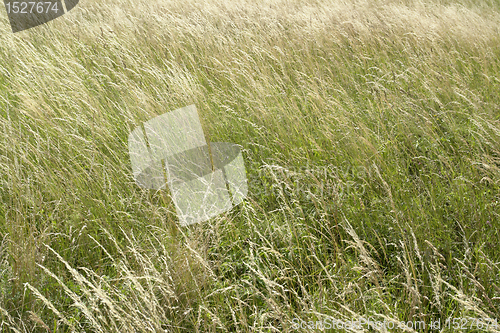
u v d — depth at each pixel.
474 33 7.44
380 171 3.67
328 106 4.50
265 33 7.31
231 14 8.84
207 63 6.19
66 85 4.67
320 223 2.98
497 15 9.79
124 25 7.60
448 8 9.44
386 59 6.57
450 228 3.01
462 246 2.88
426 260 2.65
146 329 2.03
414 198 3.29
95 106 4.41
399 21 7.98
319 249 2.86
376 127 4.46
